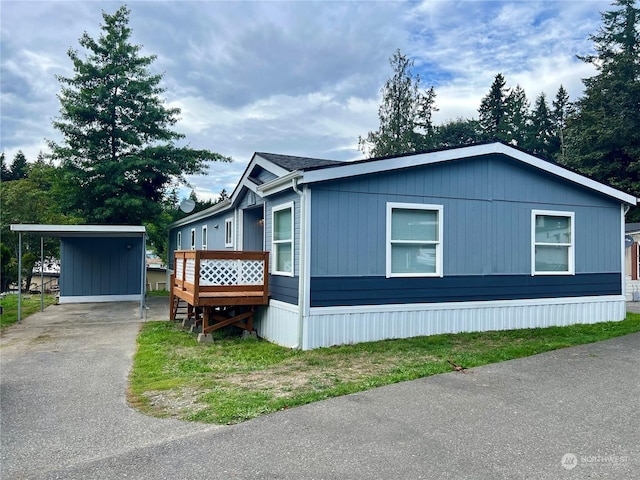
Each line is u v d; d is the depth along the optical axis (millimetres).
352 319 7562
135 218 18547
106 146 18281
